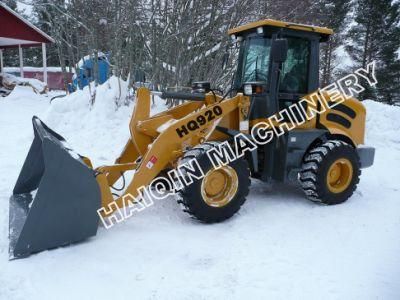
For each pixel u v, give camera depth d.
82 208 2.95
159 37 7.95
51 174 2.79
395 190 4.74
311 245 3.10
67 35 8.75
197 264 2.76
